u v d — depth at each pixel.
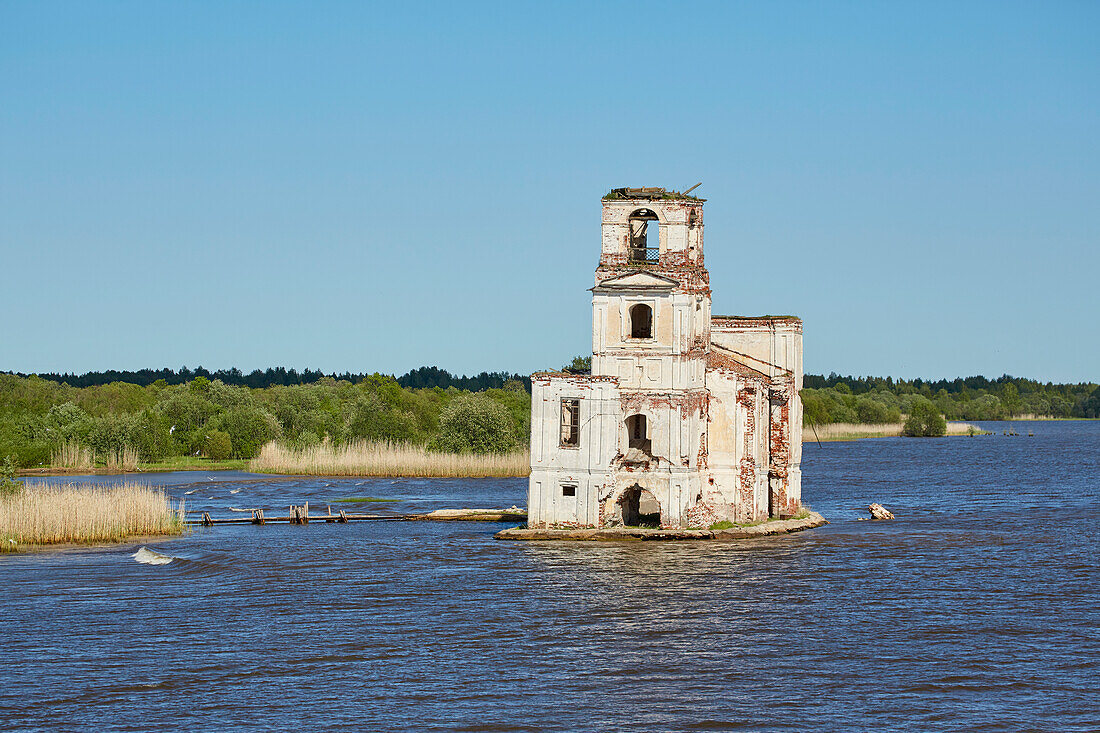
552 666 70.38
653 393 109.75
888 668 70.00
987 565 102.38
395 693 65.56
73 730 60.09
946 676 68.44
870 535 119.19
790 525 120.31
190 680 67.81
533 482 112.81
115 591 90.56
